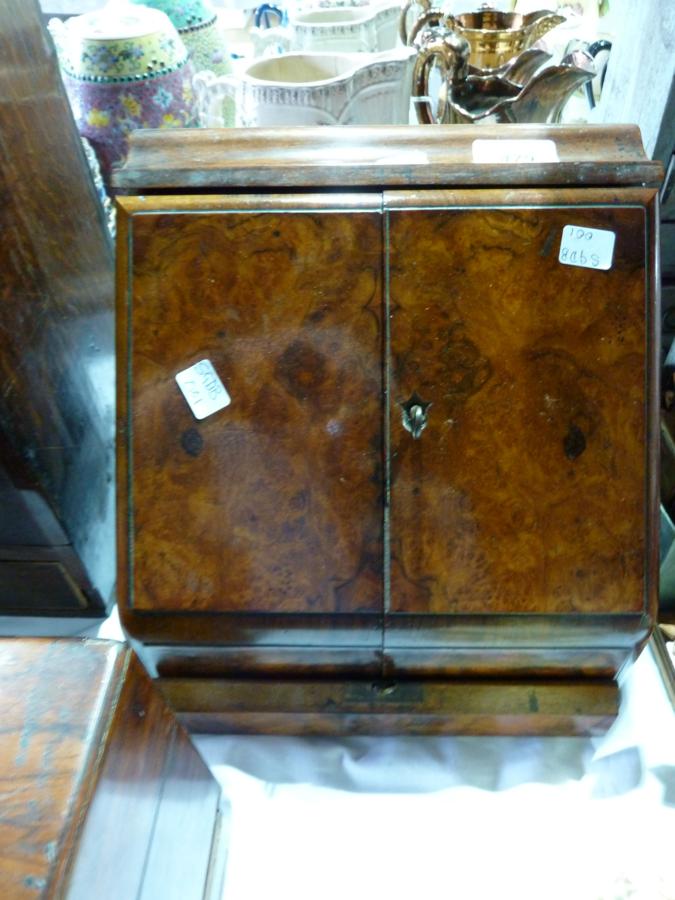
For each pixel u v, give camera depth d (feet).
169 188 2.34
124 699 1.75
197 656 2.64
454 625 2.46
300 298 2.33
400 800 2.70
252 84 2.92
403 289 2.31
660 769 2.65
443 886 2.48
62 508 2.89
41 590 3.24
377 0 3.93
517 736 2.86
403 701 2.65
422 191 2.31
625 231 2.29
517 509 2.39
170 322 2.35
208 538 2.43
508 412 2.35
